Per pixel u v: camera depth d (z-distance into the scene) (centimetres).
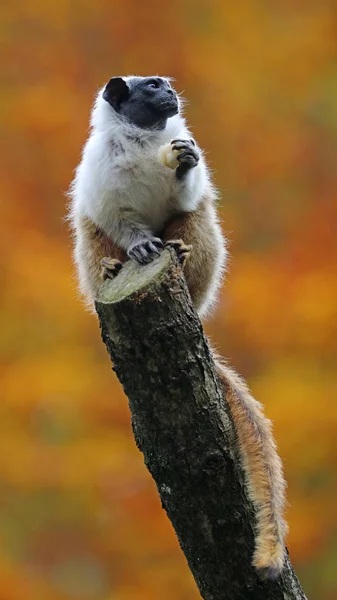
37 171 1892
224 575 720
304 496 1550
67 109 1934
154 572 1503
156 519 1520
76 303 1708
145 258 737
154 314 689
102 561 1548
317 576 1516
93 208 890
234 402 768
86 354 1695
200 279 916
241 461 727
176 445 704
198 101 2033
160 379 695
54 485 1578
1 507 1603
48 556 1573
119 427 1628
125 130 885
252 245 1892
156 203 886
